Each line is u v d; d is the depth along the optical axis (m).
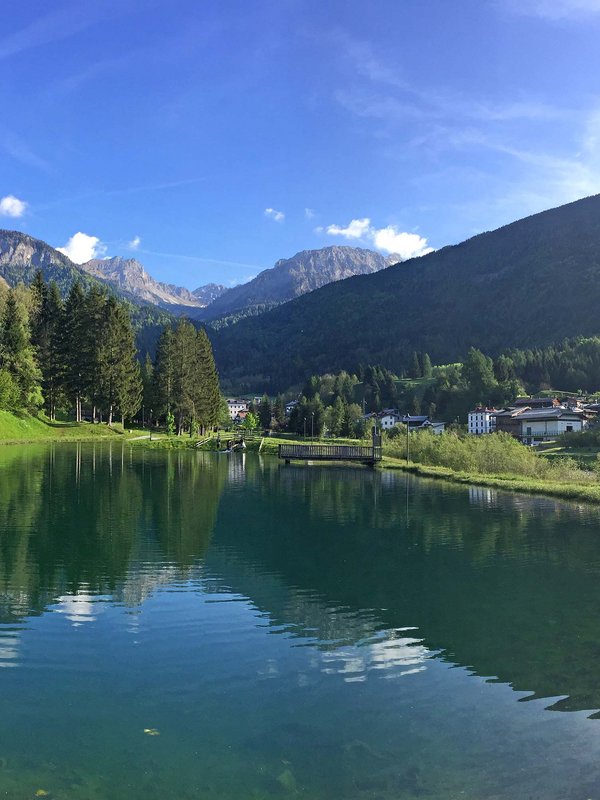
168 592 13.68
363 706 8.70
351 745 7.71
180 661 10.05
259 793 6.67
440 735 7.94
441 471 46.94
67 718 8.21
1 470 36.94
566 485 35.19
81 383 74.75
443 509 27.62
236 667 9.86
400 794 6.71
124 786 6.77
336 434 145.12
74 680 9.30
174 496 29.22
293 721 8.25
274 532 21.00
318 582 14.79
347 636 11.30
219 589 13.96
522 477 42.41
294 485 37.22
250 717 8.32
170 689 9.09
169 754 7.43
